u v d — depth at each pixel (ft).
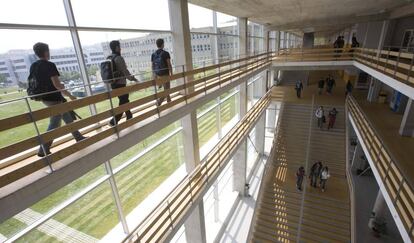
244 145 29.91
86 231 13.14
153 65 13.94
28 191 6.86
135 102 10.63
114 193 14.16
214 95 18.56
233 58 31.09
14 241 9.93
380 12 31.78
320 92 42.57
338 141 32.65
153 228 14.69
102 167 13.33
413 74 17.21
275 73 50.57
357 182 28.84
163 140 18.17
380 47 31.68
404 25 29.55
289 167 31.01
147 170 17.31
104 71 10.67
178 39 17.07
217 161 21.50
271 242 22.81
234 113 35.76
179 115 14.25
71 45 10.51
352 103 31.42
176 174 21.06
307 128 35.22
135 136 10.85
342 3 23.79
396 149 19.85
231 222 28.14
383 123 25.80
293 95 42.86
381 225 21.65
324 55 35.45
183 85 14.34
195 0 17.40
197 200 17.38
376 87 33.58
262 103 36.22
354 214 20.98
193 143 19.43
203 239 21.71
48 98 8.16
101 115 8.97
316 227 23.31
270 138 48.34
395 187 14.07
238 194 32.71
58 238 11.82
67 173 7.92
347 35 63.05
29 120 6.63
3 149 6.07
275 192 27.32
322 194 26.37
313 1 21.68
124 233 14.92
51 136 7.27
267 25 43.01
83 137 9.55
